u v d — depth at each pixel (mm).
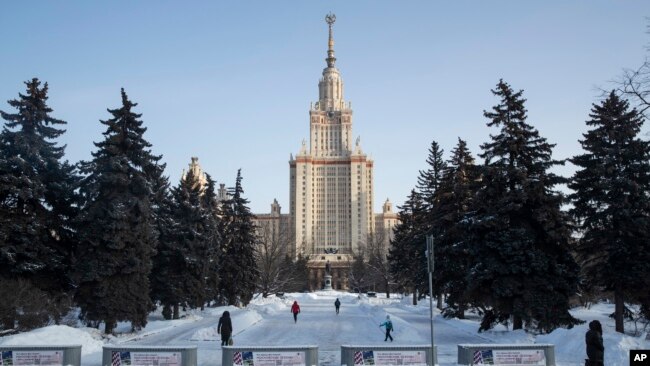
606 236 32438
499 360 19516
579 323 30812
